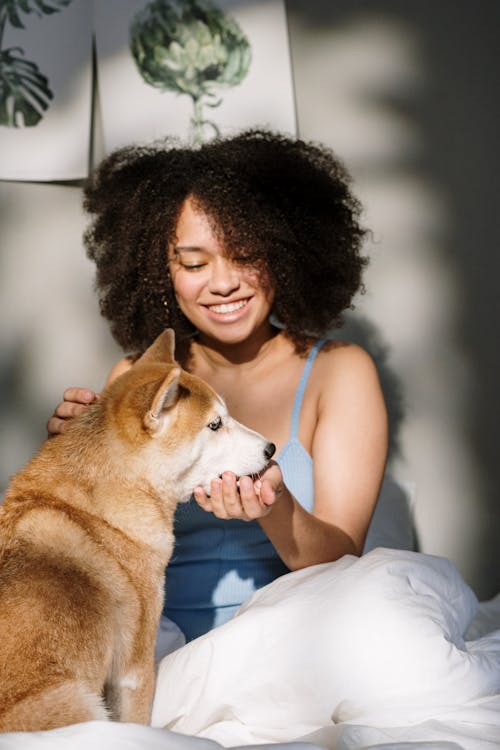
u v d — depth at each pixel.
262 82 3.34
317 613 1.83
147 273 2.54
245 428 2.12
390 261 3.49
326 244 2.48
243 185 2.32
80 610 1.69
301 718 1.76
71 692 1.57
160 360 2.20
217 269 2.28
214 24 3.33
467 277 3.50
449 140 3.48
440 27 3.46
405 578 1.94
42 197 3.39
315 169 2.54
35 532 1.77
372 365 2.41
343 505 2.21
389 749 1.46
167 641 2.17
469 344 3.50
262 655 1.81
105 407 1.99
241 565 2.26
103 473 1.91
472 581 3.52
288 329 2.44
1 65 3.29
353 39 3.45
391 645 1.76
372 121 3.47
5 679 1.55
